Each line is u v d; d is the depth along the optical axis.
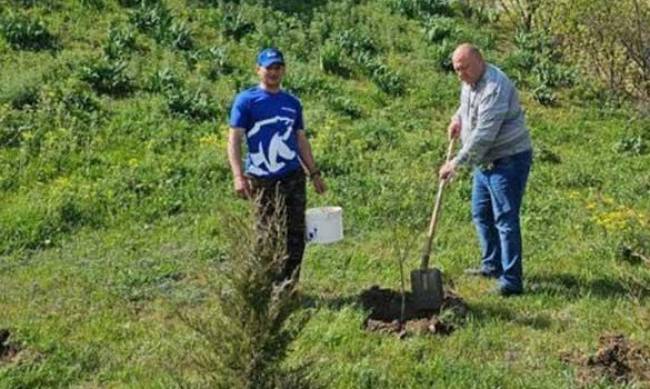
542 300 6.91
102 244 8.05
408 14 16.27
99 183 9.15
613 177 10.73
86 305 6.76
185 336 6.12
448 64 14.14
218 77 12.60
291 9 15.49
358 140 11.01
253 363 3.87
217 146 10.38
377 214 8.96
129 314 6.63
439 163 10.38
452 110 12.82
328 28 14.87
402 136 11.41
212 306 6.77
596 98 13.88
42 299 6.86
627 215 8.85
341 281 7.35
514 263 6.98
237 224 4.01
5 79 11.29
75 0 13.99
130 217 8.62
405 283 7.29
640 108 13.23
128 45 12.96
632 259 7.95
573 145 12.05
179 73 12.41
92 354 5.91
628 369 5.73
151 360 5.83
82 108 10.92
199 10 14.59
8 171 9.33
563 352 6.01
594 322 6.52
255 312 3.88
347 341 6.04
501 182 6.93
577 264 7.80
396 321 6.38
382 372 5.60
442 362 5.73
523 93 13.82
